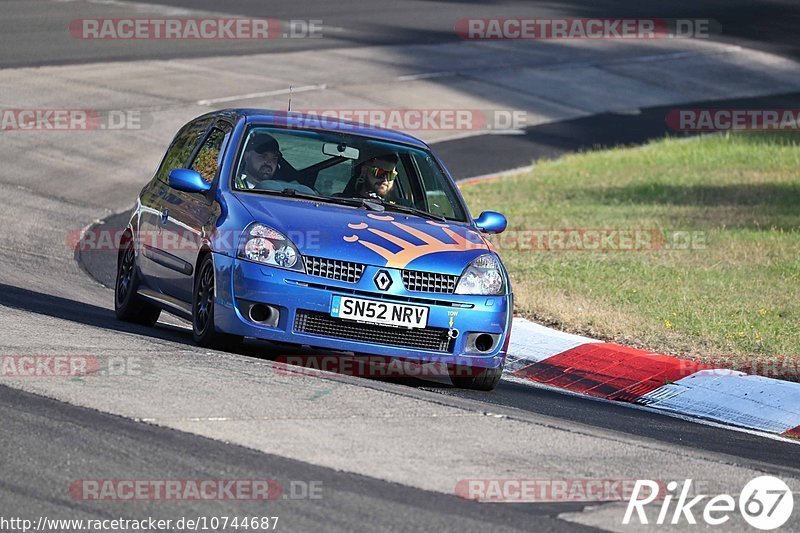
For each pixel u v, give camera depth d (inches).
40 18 4279.0
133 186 2559.1
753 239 2261.3
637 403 1304.1
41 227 2103.8
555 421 1052.5
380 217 1206.9
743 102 4544.8
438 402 1040.8
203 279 1186.6
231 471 776.3
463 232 1230.3
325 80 3873.0
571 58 4813.0
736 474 924.6
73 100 3157.0
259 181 1231.5
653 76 4736.7
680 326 1572.3
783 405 1278.3
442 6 5723.4
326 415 936.3
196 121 1434.5
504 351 1185.4
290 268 1114.7
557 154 3452.3
